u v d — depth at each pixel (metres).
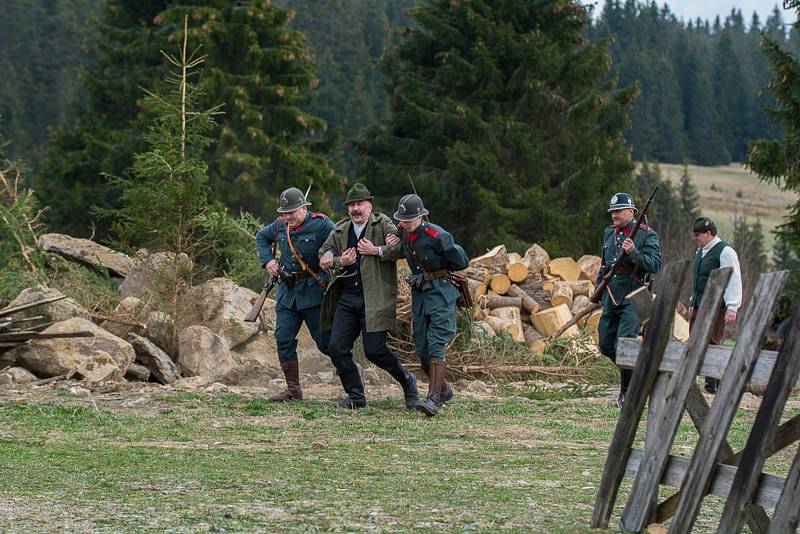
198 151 19.69
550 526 7.13
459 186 47.81
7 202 20.89
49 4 116.25
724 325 14.78
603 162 47.78
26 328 15.82
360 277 13.27
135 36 48.75
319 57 95.88
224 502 7.85
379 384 16.27
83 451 10.16
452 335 13.11
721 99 172.88
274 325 17.86
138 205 18.59
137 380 15.90
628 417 6.80
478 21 48.38
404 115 49.12
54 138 50.38
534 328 20.27
